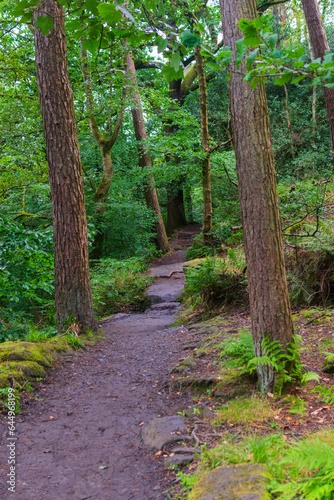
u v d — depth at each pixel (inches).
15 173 398.0
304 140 706.8
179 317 330.0
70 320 263.0
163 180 644.1
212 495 81.7
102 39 111.0
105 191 550.0
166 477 105.0
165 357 223.3
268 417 129.5
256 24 57.9
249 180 148.1
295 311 254.7
